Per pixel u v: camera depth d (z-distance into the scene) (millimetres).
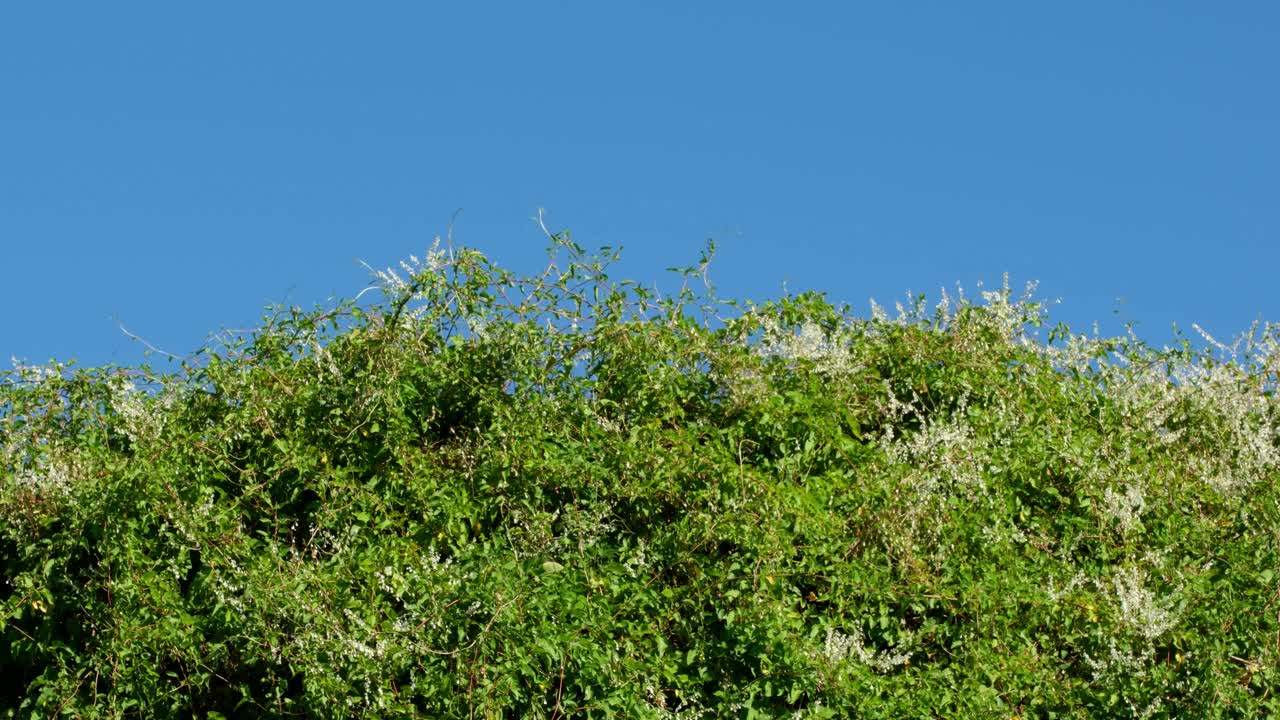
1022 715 6754
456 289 8031
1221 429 8688
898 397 8516
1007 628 6965
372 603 6523
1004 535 7258
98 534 6895
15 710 6988
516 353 7832
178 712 6789
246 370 7879
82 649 6914
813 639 6668
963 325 8695
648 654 6621
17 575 7156
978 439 7742
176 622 6617
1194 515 7863
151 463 7035
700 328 8172
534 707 6363
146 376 7938
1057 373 8852
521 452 7301
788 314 8461
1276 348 9125
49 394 7828
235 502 7160
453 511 7117
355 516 7090
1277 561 7371
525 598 6379
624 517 7336
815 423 7711
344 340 7883
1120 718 6805
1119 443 8180
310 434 7500
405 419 7488
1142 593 7051
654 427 7543
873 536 7215
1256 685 7004
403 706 6242
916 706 6570
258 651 6520
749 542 6887
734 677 6734
